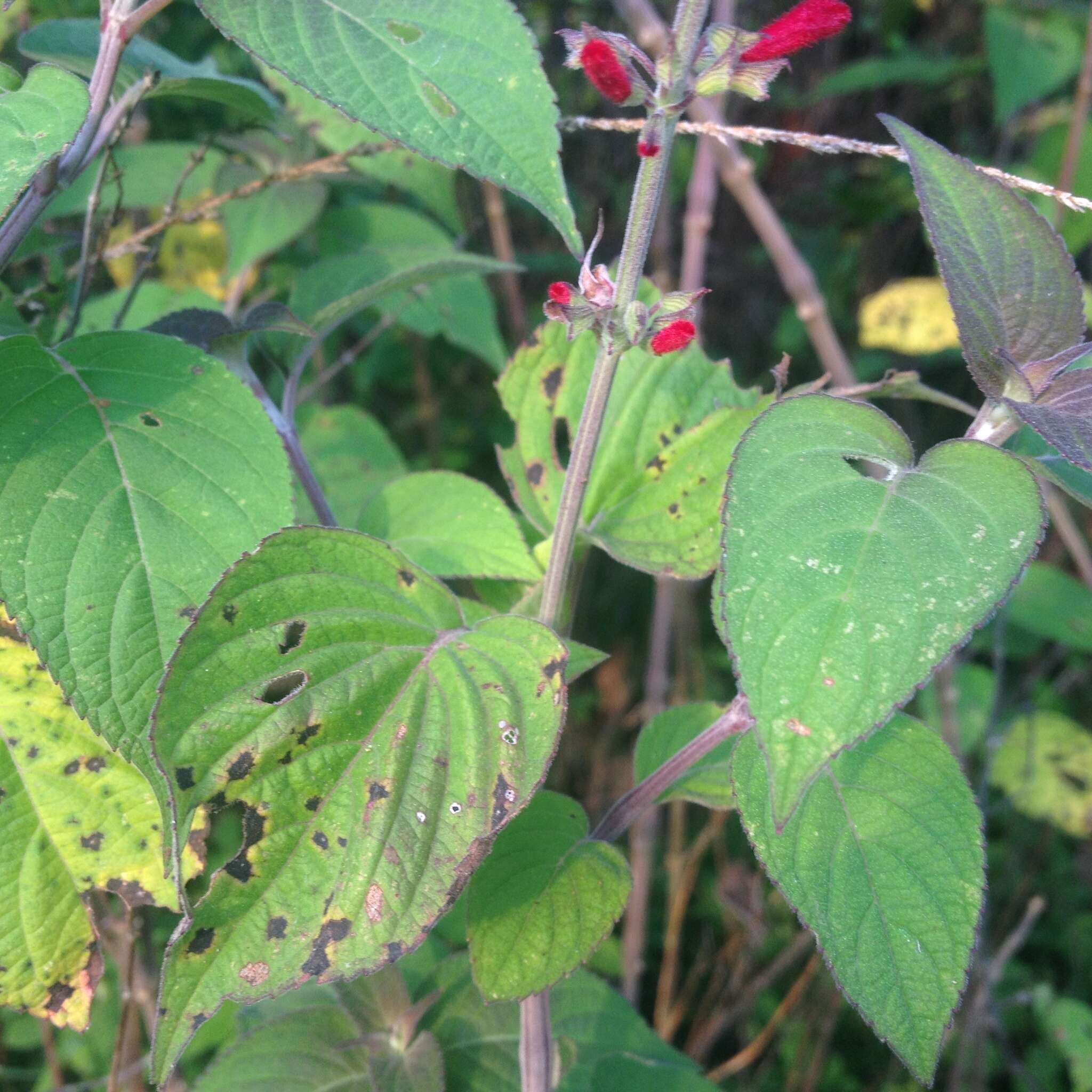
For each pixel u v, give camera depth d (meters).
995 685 0.74
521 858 0.32
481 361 1.00
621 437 0.37
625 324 0.27
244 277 0.62
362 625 0.28
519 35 0.28
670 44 0.25
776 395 0.36
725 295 1.04
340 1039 0.39
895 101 1.00
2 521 0.27
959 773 0.31
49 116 0.27
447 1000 0.40
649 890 0.83
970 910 0.30
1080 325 0.29
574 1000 0.46
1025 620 0.73
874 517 0.24
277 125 0.56
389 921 0.26
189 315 0.37
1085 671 0.91
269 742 0.26
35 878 0.31
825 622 0.23
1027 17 0.80
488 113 0.27
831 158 1.02
